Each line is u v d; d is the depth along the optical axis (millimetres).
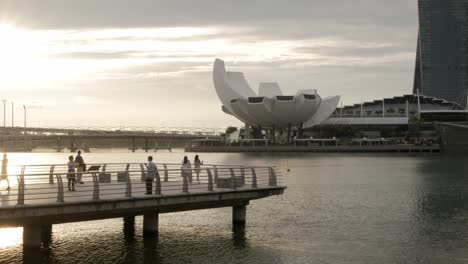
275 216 42000
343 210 45375
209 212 42719
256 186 34500
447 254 30281
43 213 25234
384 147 198125
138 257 29078
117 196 28828
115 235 34062
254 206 47250
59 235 34125
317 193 58188
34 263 27781
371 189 62625
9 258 28641
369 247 31828
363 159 145875
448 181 72562
